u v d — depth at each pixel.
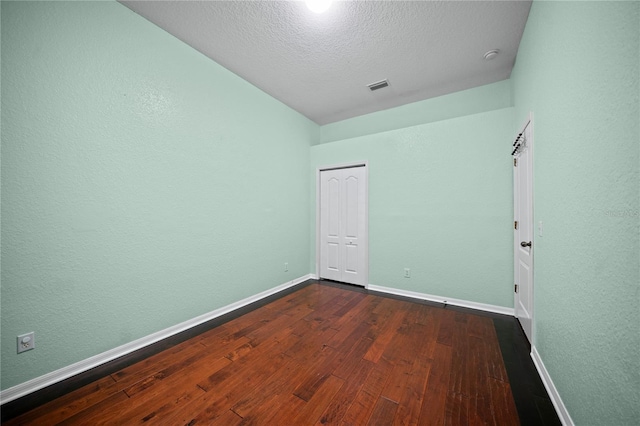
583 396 1.09
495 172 2.72
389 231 3.38
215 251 2.60
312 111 3.89
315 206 4.14
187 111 2.34
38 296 1.51
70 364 1.63
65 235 1.62
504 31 2.17
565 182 1.29
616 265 0.88
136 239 1.98
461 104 3.24
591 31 1.03
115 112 1.85
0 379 1.38
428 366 1.72
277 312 2.71
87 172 1.71
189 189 2.36
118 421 1.27
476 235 2.82
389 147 3.38
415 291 3.19
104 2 1.79
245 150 2.96
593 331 1.02
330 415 1.30
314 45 2.36
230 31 2.18
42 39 1.52
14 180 1.42
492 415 1.29
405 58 2.56
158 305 2.12
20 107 1.44
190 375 1.64
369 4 1.88
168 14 1.99
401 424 1.24
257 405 1.38
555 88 1.41
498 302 2.69
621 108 0.84
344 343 2.05
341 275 3.90
